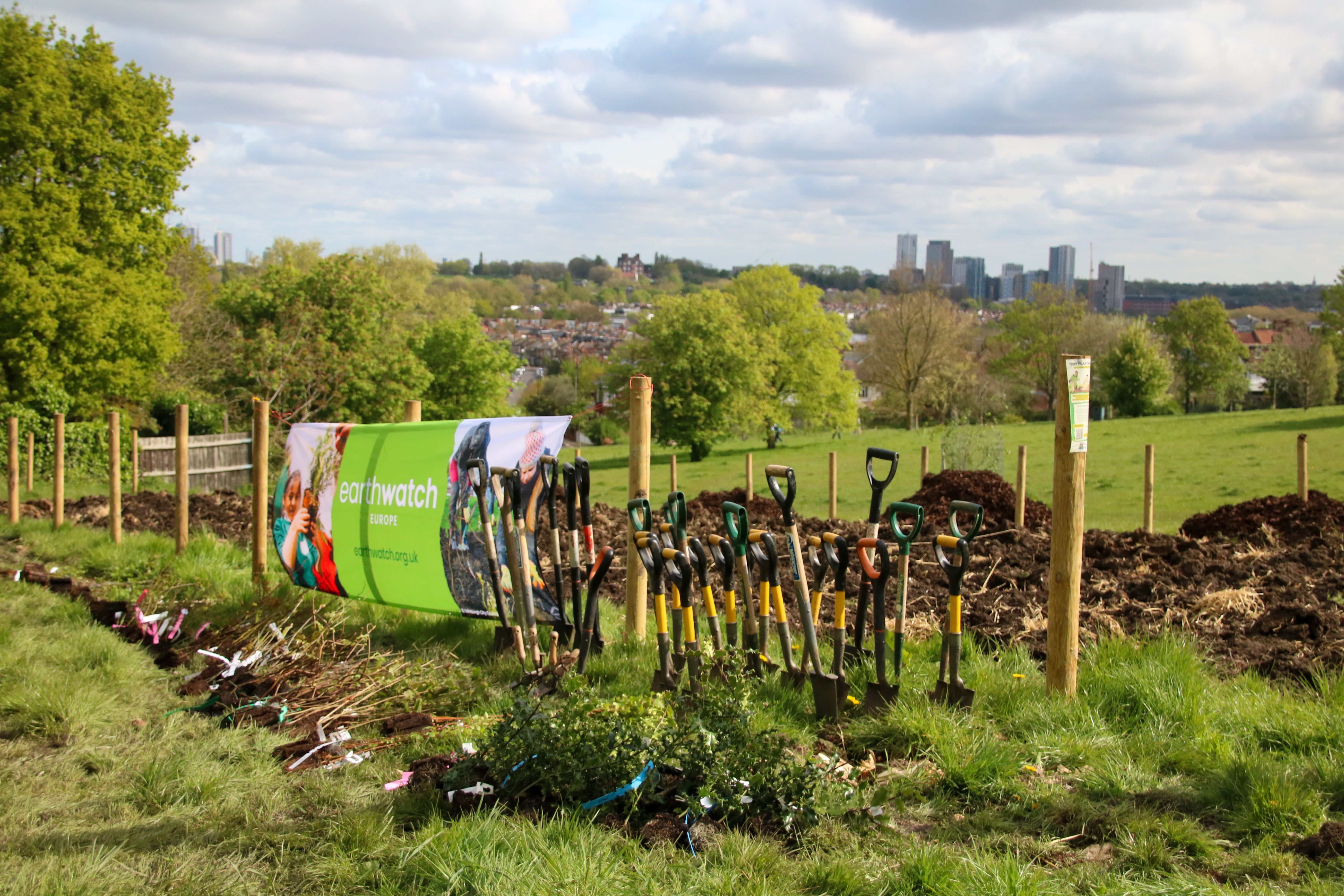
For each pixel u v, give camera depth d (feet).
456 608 21.84
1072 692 17.22
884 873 10.85
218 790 13.46
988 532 37.24
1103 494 78.64
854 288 633.61
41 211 81.25
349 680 18.22
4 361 81.46
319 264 107.34
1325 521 36.47
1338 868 10.89
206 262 129.59
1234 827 12.12
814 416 181.88
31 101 80.89
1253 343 315.17
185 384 107.65
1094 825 12.25
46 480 66.44
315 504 24.52
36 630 22.22
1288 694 17.58
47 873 10.63
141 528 43.16
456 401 147.23
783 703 16.88
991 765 13.71
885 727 15.43
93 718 16.19
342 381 94.63
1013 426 153.17
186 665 19.98
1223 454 97.45
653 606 24.12
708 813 12.28
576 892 10.06
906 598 19.66
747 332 153.99
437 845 11.07
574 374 260.62
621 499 100.94
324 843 11.67
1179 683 17.01
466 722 16.25
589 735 13.02
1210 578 28.43
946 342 185.26
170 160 93.81
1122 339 196.75
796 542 17.33
